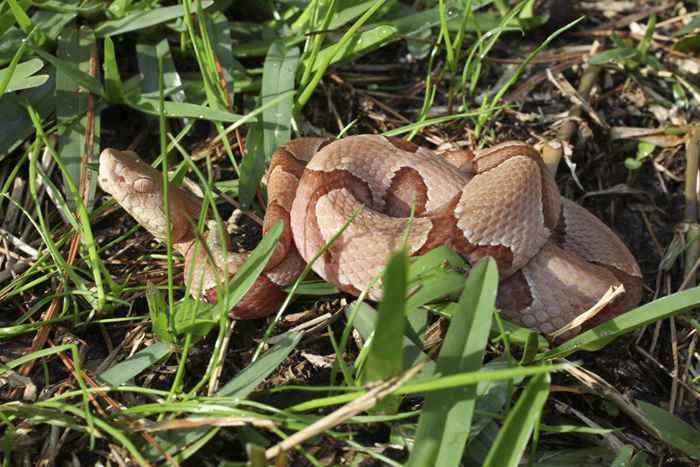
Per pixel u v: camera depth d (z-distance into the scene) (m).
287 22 6.94
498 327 4.83
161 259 5.78
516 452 3.76
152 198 5.64
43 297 5.41
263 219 5.93
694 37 7.40
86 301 5.41
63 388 4.82
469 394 3.89
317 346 5.17
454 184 5.67
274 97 6.20
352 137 5.86
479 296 4.04
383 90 7.06
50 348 4.77
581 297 5.33
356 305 4.42
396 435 4.41
